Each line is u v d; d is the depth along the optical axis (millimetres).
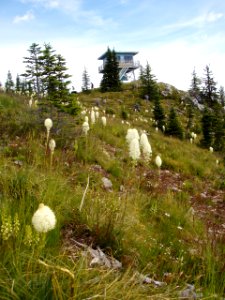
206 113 29891
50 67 12211
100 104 46500
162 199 8414
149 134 22969
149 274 4383
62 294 2984
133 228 5629
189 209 8203
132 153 6531
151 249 5246
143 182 8922
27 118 10852
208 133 29297
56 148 9719
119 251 4789
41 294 2967
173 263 4977
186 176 13258
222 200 10766
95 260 4191
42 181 5621
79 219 5121
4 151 7914
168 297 3646
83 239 4832
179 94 57938
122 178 9266
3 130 9750
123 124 22672
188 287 4238
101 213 5473
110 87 63719
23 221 3988
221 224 8062
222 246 5637
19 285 3004
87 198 5918
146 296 3410
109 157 11125
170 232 6402
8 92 20250
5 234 3443
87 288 3178
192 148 23203
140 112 45844
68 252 4266
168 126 28188
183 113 50281
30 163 7090
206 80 65375
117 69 64562
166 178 11617
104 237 4898
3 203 4344
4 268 3105
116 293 3234
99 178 8508
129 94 57656
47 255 3613
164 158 14562
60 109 11508
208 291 3916
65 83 12016
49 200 4840
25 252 3459
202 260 5035
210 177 14609
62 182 6102
